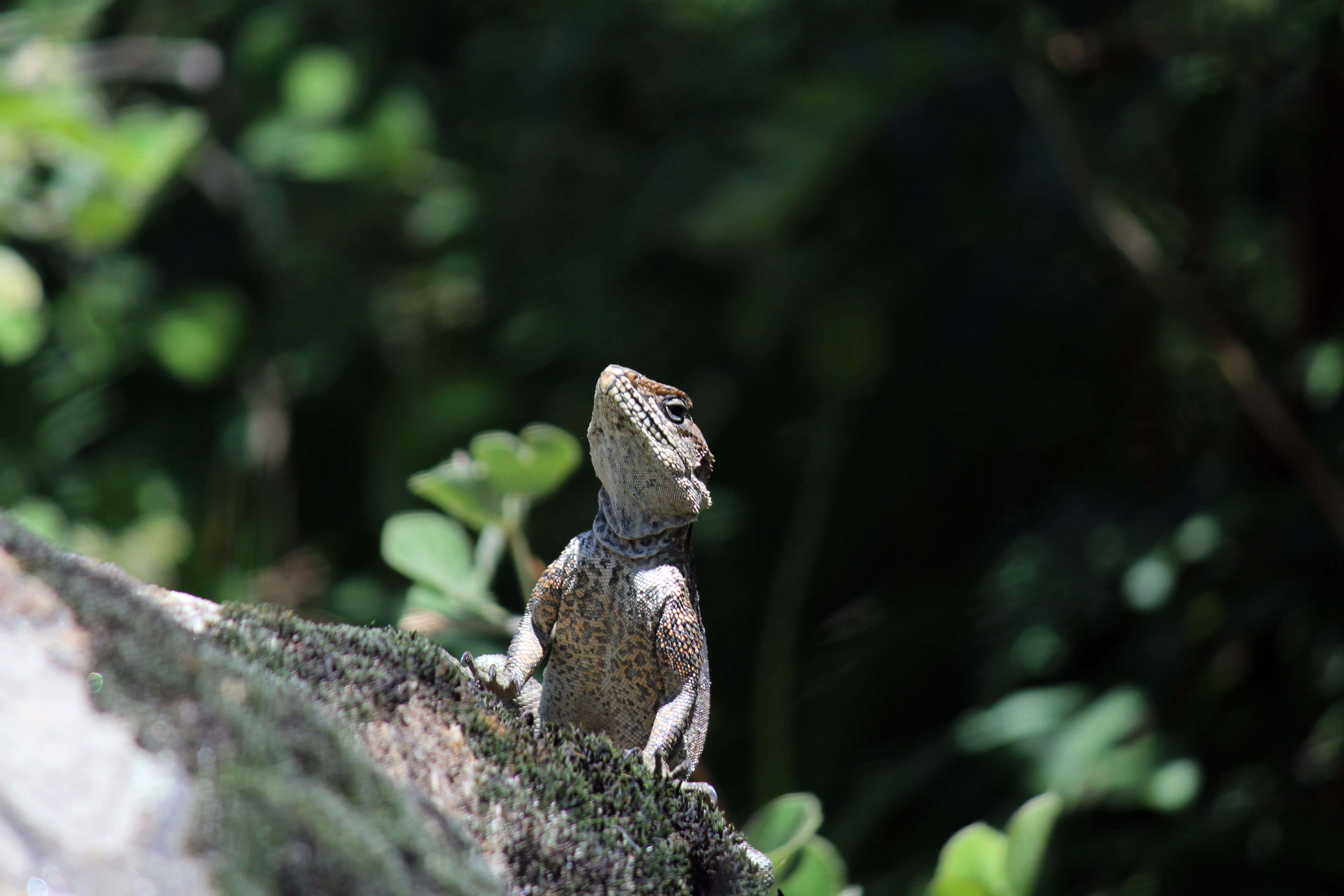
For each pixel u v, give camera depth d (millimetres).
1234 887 9414
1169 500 10984
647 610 4527
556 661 4719
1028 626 10930
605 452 4672
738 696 12359
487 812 3455
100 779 2510
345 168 12938
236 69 13430
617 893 3416
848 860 9812
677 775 4051
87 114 11125
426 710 3605
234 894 2484
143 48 13664
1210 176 11242
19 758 2441
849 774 11039
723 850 3756
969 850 5543
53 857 2328
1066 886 10047
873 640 11641
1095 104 12031
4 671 2588
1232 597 10422
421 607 5789
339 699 3453
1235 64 10719
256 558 12906
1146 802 9281
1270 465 10758
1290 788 9773
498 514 5895
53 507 12547
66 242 12273
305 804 2709
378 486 13633
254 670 3135
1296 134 10789
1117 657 10719
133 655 2773
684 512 4656
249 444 13500
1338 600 10070
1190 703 10047
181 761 2648
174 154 10570
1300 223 10859
